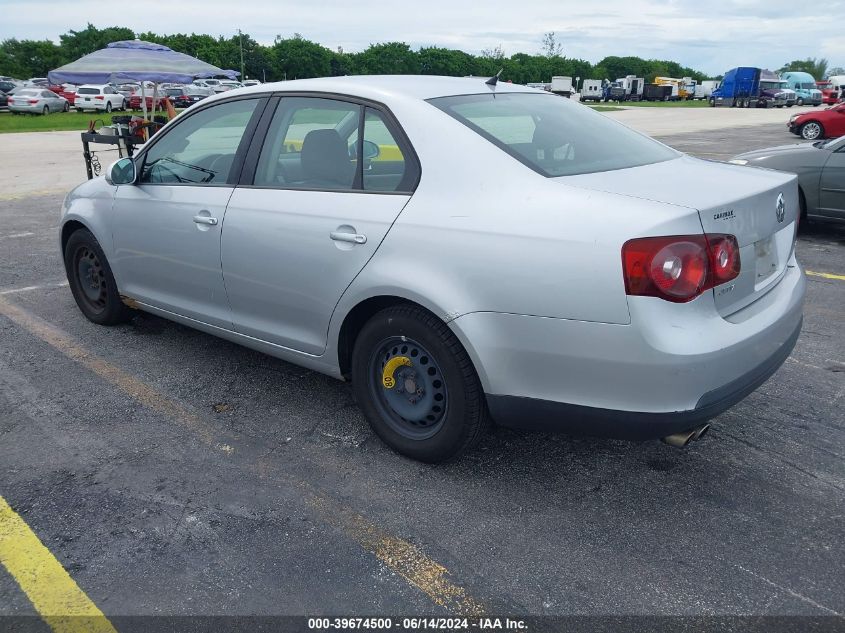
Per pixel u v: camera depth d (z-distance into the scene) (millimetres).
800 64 139875
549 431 2799
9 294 5781
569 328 2555
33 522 2791
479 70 91188
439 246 2811
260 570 2529
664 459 3248
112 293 4742
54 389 3994
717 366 2506
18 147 20344
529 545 2660
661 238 2412
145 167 4242
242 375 4195
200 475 3127
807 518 2811
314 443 3406
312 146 3338
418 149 3002
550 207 2635
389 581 2477
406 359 3072
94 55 15172
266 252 3430
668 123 30234
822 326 4992
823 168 7332
